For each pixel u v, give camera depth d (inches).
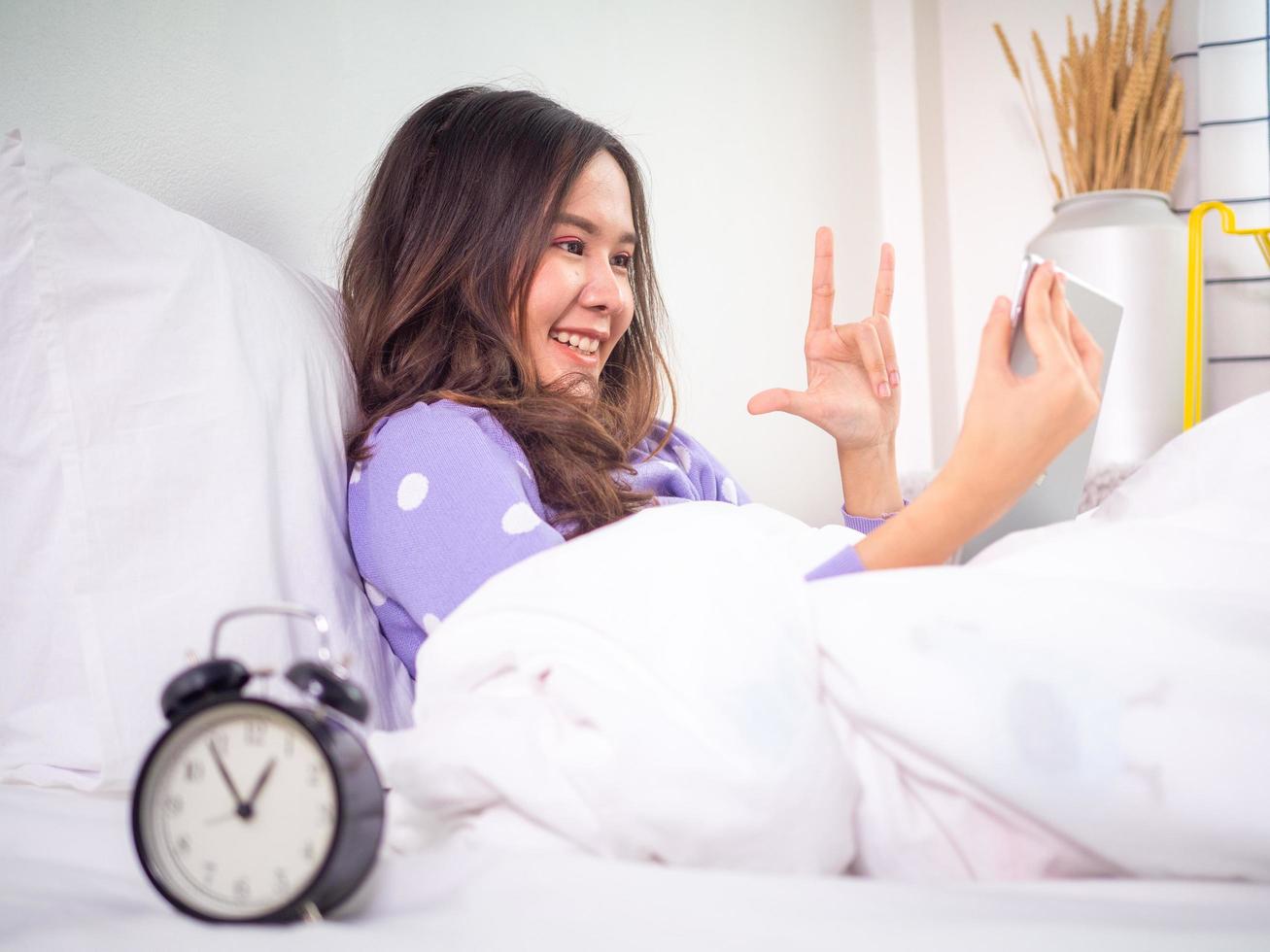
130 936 18.3
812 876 21.4
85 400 33.9
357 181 57.7
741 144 95.5
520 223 46.0
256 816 19.6
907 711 23.0
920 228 119.5
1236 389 112.6
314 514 38.8
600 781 22.9
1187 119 116.0
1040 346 30.8
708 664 23.4
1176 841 21.5
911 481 102.7
